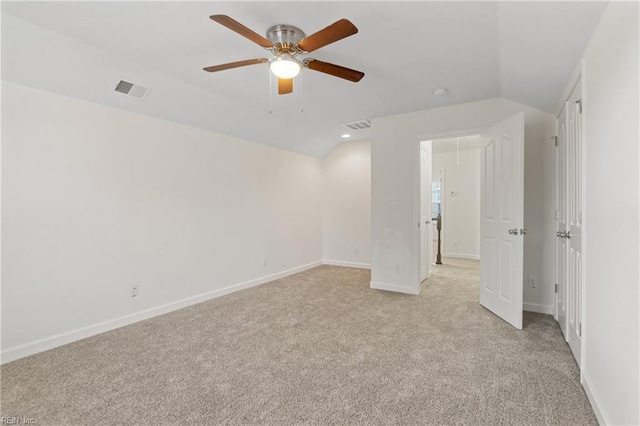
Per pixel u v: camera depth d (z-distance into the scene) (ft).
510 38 6.65
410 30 6.60
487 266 10.80
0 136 7.29
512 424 5.10
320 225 19.31
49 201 8.07
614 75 4.68
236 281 13.53
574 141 7.37
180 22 6.39
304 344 8.16
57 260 8.20
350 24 5.24
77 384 6.36
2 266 7.34
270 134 14.49
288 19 6.24
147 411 5.51
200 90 10.09
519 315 8.98
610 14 4.83
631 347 4.05
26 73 7.43
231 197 13.35
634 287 3.99
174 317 10.27
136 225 9.95
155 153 10.49
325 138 16.89
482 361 7.18
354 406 5.61
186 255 11.48
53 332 8.11
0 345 7.29
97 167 9.00
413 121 12.61
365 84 9.66
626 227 4.24
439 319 9.89
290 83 7.56
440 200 23.02
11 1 5.68
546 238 10.26
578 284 6.96
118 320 9.44
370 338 8.50
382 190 13.42
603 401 5.00
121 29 6.64
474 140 19.54
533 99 9.71
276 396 5.92
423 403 5.67
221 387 6.23
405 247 12.95
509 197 9.49
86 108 8.76
